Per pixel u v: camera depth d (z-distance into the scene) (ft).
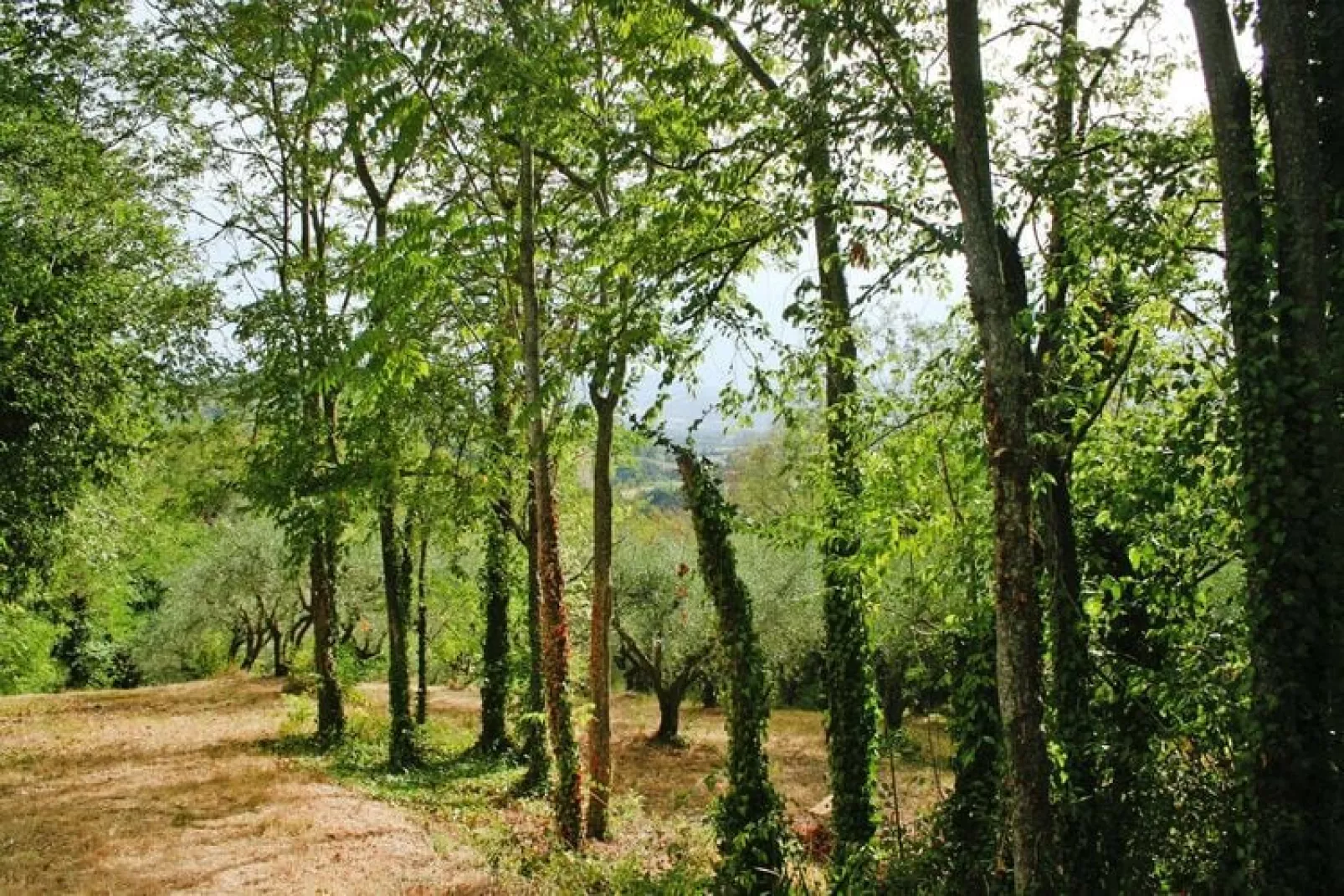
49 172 44.62
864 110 22.66
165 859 34.63
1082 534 26.21
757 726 29.27
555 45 30.07
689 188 25.30
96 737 64.64
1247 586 19.34
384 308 34.78
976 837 26.27
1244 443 19.04
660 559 84.23
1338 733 17.95
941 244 24.08
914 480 26.40
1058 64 24.30
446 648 85.87
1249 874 18.48
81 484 49.83
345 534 63.98
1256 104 21.99
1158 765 23.35
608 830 41.09
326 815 42.04
